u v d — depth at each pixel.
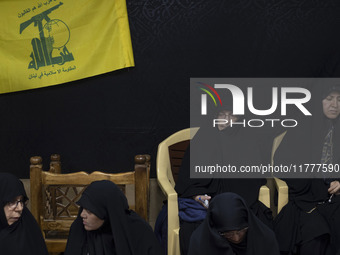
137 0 3.68
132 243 2.43
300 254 3.03
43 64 3.75
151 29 3.72
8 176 2.53
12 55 3.75
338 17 3.68
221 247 2.30
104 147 3.90
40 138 3.91
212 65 3.76
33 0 3.67
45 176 3.06
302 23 3.69
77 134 3.89
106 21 3.66
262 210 3.17
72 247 2.50
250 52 3.73
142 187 3.00
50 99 3.85
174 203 3.07
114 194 2.39
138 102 3.83
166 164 3.41
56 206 3.12
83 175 3.04
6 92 3.81
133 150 3.89
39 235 2.70
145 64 3.77
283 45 3.72
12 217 2.52
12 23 3.71
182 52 3.75
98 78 3.80
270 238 2.38
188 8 3.68
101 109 3.85
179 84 3.79
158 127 3.85
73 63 3.73
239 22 3.70
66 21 3.68
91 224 2.37
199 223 3.02
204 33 3.71
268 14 3.68
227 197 2.34
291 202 3.21
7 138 3.92
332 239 3.00
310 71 3.75
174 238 3.05
